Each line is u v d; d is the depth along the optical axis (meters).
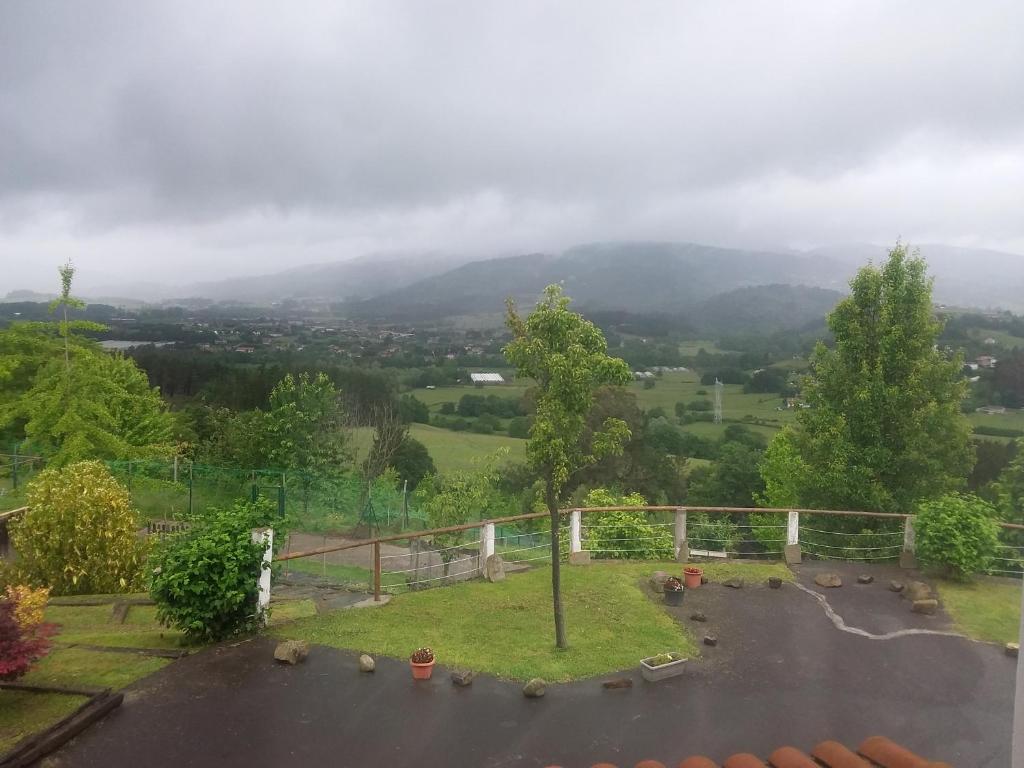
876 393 14.48
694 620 8.27
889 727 6.02
